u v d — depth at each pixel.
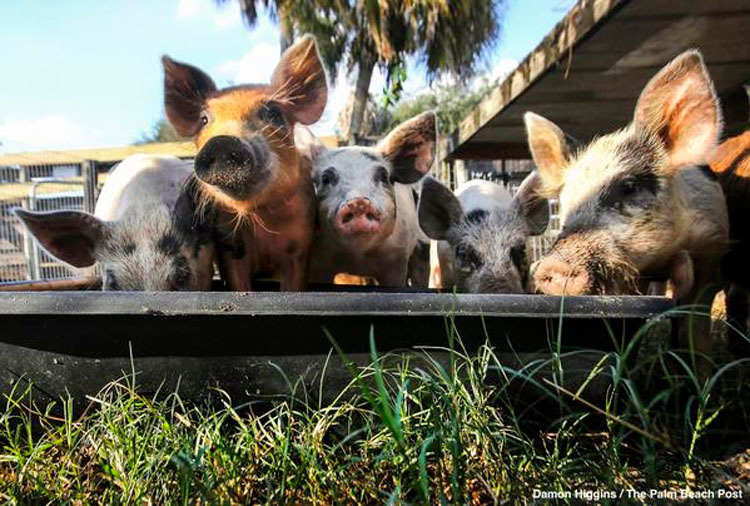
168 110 0.60
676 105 0.57
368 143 2.25
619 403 0.40
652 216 0.55
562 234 0.55
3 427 0.41
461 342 0.40
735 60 0.97
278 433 0.37
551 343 0.40
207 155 0.51
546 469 0.35
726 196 0.75
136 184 0.70
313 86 0.61
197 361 0.40
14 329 0.39
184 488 0.31
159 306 0.38
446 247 0.88
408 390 0.40
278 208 0.60
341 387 0.40
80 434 0.40
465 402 0.37
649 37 0.85
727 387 0.51
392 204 0.75
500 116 1.27
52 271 2.06
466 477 0.34
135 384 0.40
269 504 0.32
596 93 1.13
